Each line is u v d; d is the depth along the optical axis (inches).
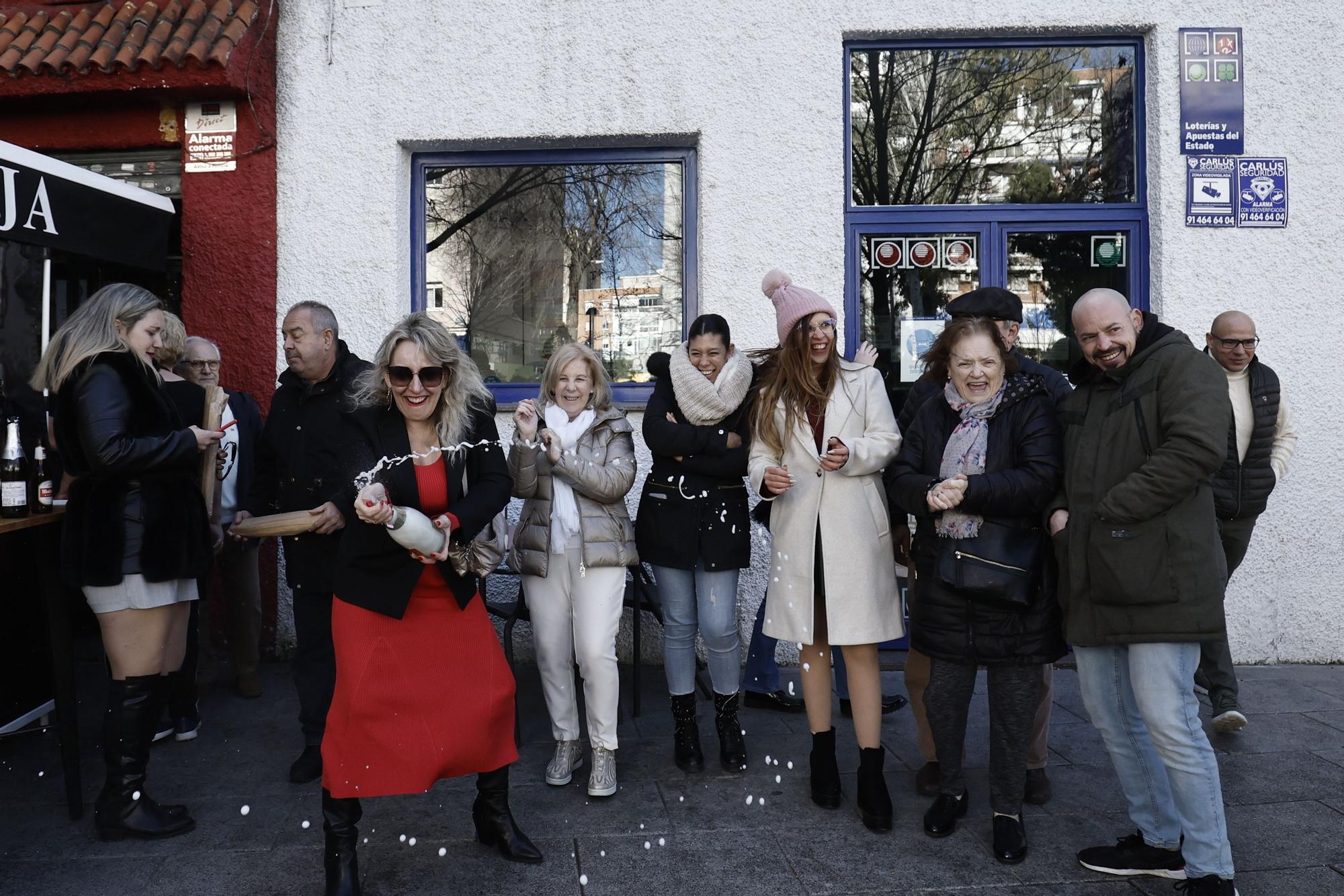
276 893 107.0
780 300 134.2
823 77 196.4
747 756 149.9
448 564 108.7
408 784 102.0
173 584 122.5
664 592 143.2
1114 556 103.0
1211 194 193.8
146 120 201.0
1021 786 116.2
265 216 200.2
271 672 194.9
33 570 143.7
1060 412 115.6
